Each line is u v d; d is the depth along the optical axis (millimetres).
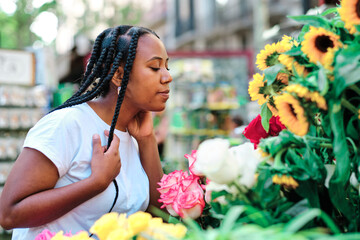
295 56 942
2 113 6004
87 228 1214
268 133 1160
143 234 774
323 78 792
